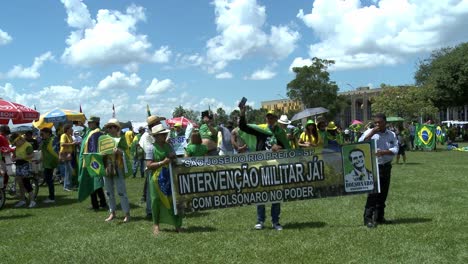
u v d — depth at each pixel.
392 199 11.16
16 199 13.69
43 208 11.94
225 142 12.70
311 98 88.25
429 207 9.95
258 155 8.35
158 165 8.07
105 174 9.41
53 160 13.16
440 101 57.00
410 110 52.00
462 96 55.38
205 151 9.38
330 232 7.87
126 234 8.27
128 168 9.60
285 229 8.26
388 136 8.33
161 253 6.91
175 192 8.16
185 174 8.20
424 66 70.06
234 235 7.91
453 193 11.92
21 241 8.09
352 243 7.09
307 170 8.42
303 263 6.22
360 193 8.34
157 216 8.33
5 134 13.64
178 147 12.82
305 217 9.39
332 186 8.43
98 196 12.16
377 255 6.43
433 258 6.22
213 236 7.88
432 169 18.59
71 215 10.65
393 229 7.89
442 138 43.19
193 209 8.22
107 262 6.58
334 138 11.34
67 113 20.72
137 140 17.94
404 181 14.68
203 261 6.46
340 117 102.94
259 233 8.00
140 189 15.36
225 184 8.30
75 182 16.17
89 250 7.22
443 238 7.21
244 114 8.41
